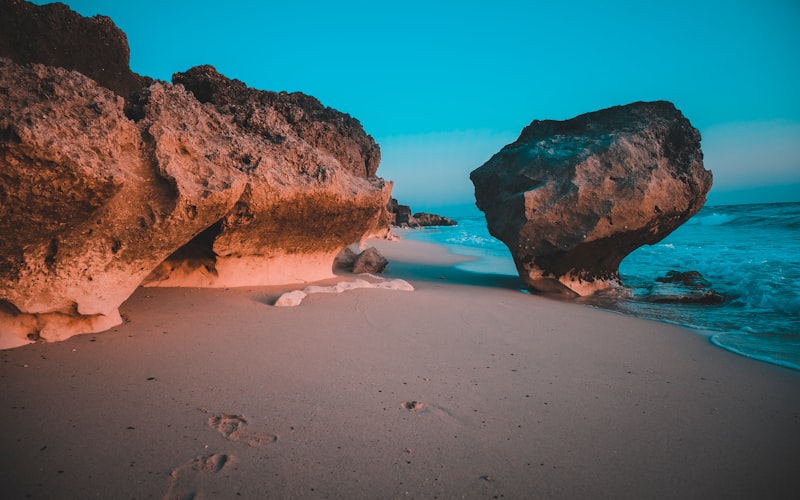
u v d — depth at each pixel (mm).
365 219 7488
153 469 2324
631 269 11766
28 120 2914
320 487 2275
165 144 4203
